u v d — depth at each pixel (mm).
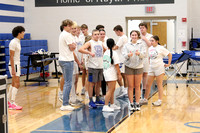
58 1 13062
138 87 6496
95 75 6695
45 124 5539
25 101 7703
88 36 7395
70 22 6473
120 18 12609
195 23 13281
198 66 12289
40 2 13203
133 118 5844
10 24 12414
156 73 6867
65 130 5137
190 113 6188
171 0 12250
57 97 8180
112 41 6223
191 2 13242
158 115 6055
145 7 12375
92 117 5980
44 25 13250
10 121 5812
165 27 13750
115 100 7656
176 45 12383
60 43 6477
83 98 7871
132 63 6301
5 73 10680
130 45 6285
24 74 11484
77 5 12898
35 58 10320
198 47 12516
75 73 7266
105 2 12672
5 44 10648
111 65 6309
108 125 5391
